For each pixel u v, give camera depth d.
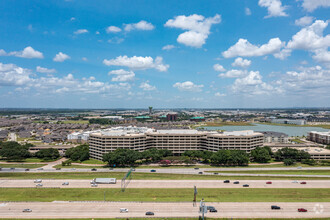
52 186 196.75
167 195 176.50
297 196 176.25
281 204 159.50
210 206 151.50
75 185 199.00
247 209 152.00
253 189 189.62
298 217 142.25
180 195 176.50
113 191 185.00
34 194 179.12
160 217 141.00
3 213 146.00
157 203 161.00
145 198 170.62
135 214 144.88
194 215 143.88
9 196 175.62
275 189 189.75
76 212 147.50
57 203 161.25
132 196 175.12
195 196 159.75
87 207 154.62
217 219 139.62
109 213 146.12
